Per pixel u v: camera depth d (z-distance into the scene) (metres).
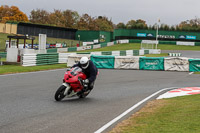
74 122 5.50
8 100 7.72
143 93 9.74
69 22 95.88
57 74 15.91
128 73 17.17
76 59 21.31
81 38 66.12
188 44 59.16
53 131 4.83
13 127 5.04
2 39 50.81
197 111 6.13
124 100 8.30
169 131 4.66
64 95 7.94
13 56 22.20
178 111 6.30
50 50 42.47
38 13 94.12
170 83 12.70
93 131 4.86
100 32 63.88
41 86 10.87
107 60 20.94
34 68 18.69
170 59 19.69
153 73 17.48
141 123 5.32
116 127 5.08
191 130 4.67
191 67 19.27
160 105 7.36
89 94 9.41
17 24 61.16
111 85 11.70
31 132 4.75
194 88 10.93
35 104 7.29
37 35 63.16
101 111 6.66
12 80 12.47
